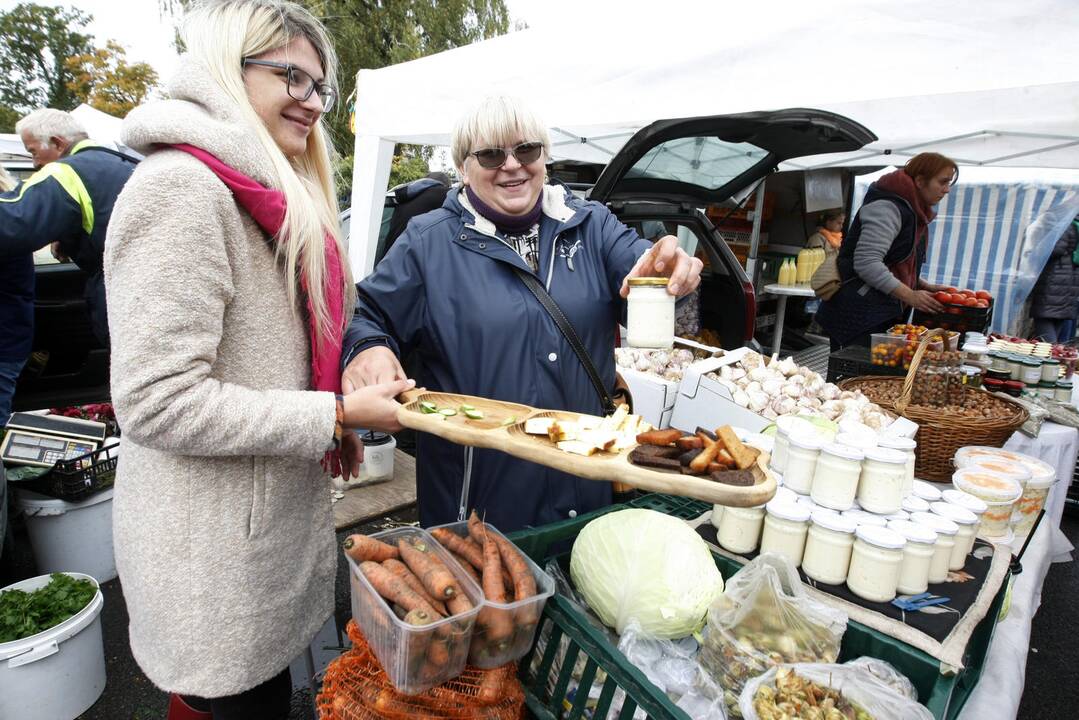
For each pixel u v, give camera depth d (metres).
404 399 1.29
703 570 1.20
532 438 1.13
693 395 2.66
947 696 1.03
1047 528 2.00
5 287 2.58
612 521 1.28
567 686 1.06
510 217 1.60
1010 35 1.79
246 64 1.09
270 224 1.05
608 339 1.74
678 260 1.35
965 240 6.59
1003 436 2.12
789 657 1.06
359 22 13.73
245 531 1.09
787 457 1.53
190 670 1.09
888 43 2.01
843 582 1.27
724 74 2.41
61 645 1.94
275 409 1.00
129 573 1.10
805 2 2.16
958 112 3.44
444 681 0.90
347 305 1.36
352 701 0.98
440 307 1.61
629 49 2.68
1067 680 2.33
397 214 4.27
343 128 9.34
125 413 0.92
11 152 4.74
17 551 3.04
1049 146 3.74
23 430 2.68
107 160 2.54
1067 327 6.70
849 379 2.76
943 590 1.25
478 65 3.32
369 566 0.97
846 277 3.74
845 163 5.51
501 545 1.10
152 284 0.90
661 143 3.02
